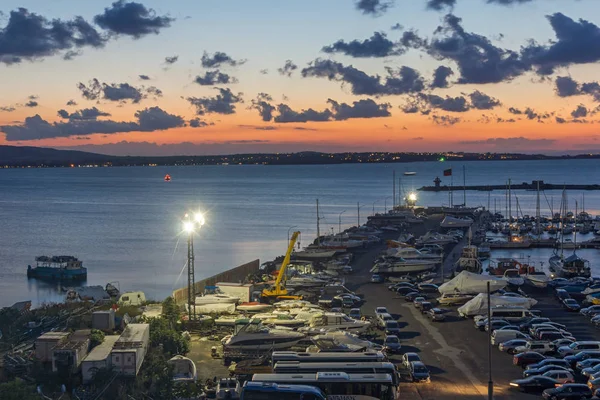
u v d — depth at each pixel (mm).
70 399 54344
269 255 177750
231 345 67125
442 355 67938
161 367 60594
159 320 74375
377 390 47938
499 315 80000
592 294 94625
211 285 105500
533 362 63969
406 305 92375
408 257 125312
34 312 85250
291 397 43844
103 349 60938
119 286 138625
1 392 51969
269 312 85250
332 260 132625
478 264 121062
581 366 62656
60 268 151125
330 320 75750
